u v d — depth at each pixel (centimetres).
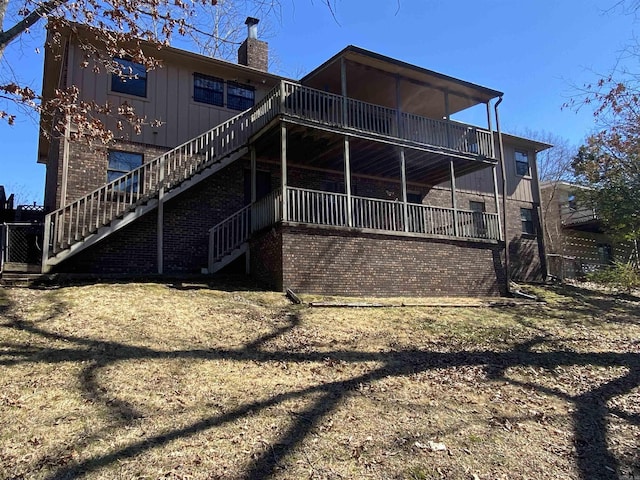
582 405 614
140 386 550
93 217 1241
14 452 404
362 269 1243
